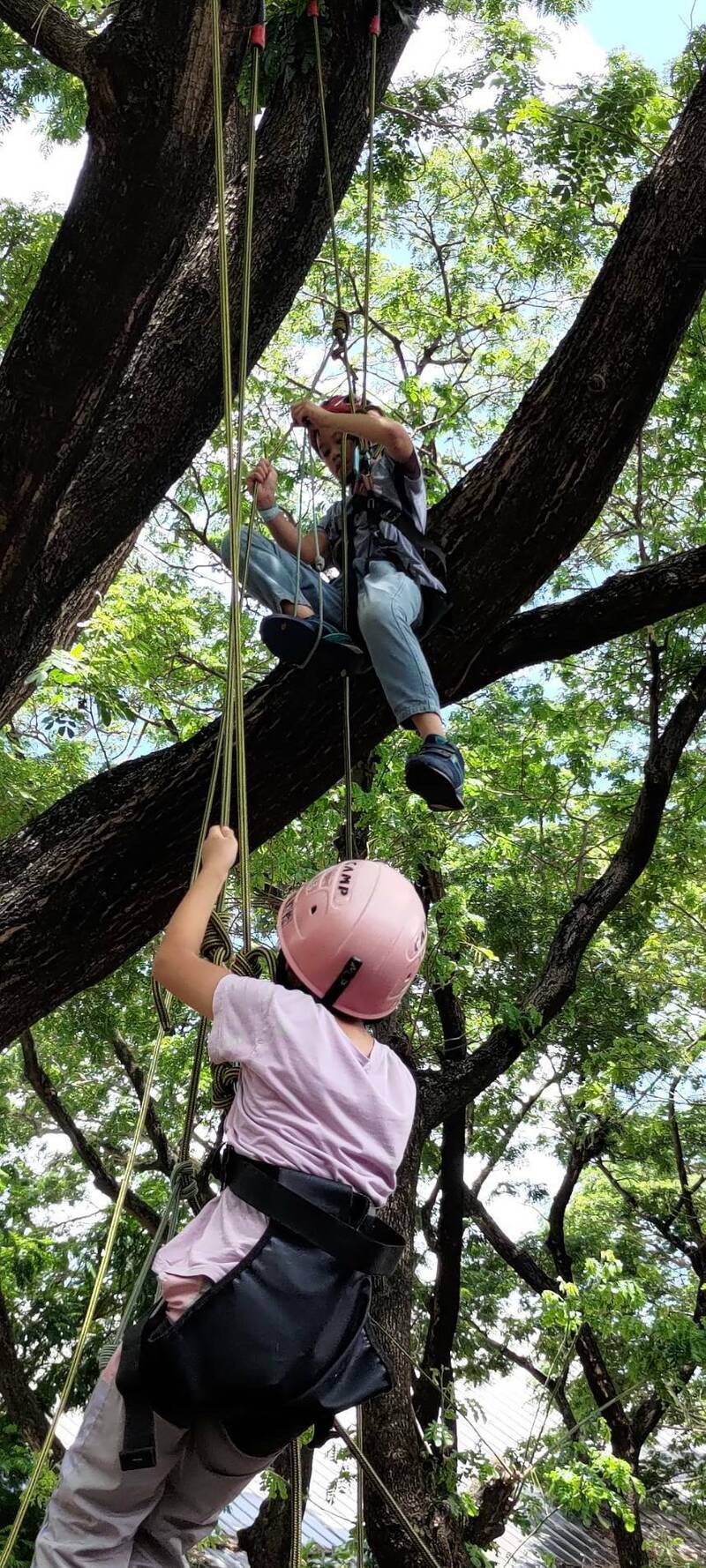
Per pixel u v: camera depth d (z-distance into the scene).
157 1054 2.30
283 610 3.64
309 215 5.07
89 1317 2.05
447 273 12.49
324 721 4.23
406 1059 8.49
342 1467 11.86
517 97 9.63
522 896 12.27
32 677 5.51
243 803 2.43
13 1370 11.41
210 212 5.07
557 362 4.14
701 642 9.09
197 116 3.78
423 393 9.41
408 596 3.55
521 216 11.13
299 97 4.82
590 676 11.38
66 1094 14.27
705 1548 13.85
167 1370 1.79
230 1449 1.93
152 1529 2.04
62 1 7.66
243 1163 1.93
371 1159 1.95
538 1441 9.47
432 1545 7.77
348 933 2.07
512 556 4.09
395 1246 1.96
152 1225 12.01
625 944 12.84
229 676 2.52
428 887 9.46
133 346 4.41
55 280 4.11
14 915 4.32
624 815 11.54
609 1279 9.27
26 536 4.67
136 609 9.61
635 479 11.34
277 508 3.75
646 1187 14.49
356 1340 1.96
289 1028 1.98
